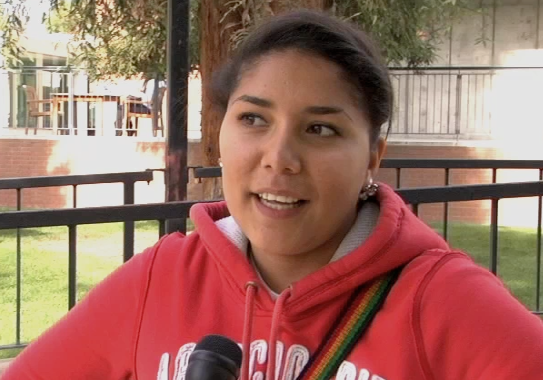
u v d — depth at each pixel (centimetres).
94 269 769
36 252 861
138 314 158
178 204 314
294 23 142
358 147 141
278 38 141
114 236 973
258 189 141
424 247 144
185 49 390
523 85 1249
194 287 155
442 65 1350
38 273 752
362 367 136
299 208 140
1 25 843
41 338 170
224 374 131
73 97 1441
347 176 139
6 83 1478
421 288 136
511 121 1255
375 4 786
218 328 150
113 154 1317
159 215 312
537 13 1323
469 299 133
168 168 391
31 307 622
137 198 1297
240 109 143
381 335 136
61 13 935
